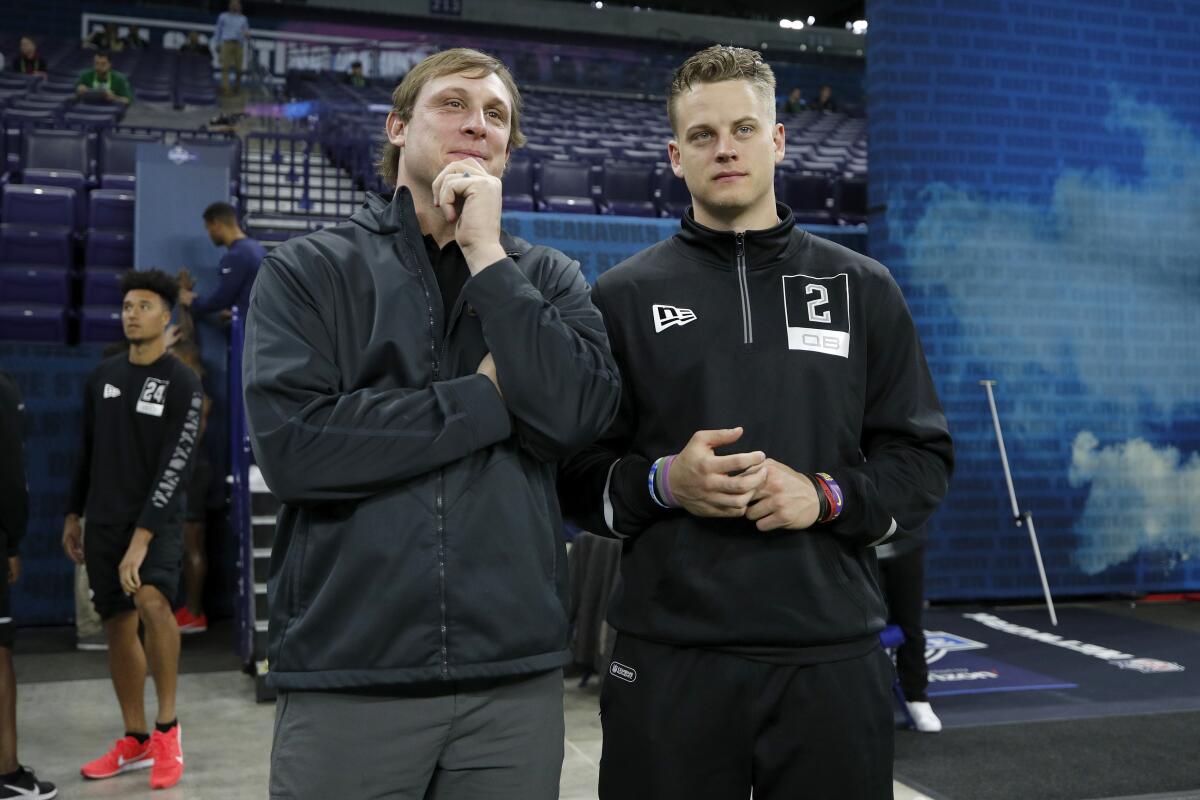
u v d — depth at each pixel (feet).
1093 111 21.48
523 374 4.31
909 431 5.29
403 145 4.93
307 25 53.21
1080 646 17.15
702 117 5.22
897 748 11.69
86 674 15.20
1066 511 20.90
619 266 5.66
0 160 25.38
